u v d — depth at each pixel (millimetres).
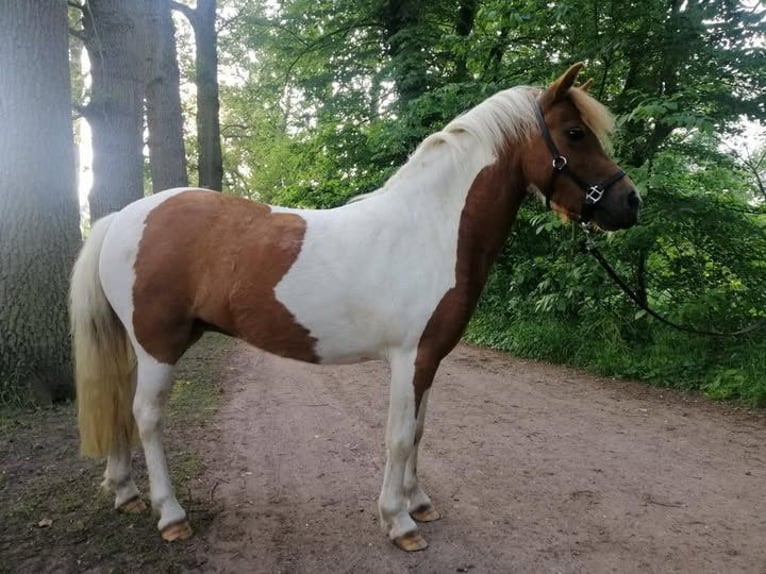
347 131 11609
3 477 2955
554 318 7406
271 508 2807
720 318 5703
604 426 4285
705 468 3434
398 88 10148
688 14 5617
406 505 2576
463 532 2607
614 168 2428
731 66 5590
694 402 4980
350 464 3426
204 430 3990
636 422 4387
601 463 3508
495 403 4953
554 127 2441
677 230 5738
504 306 8406
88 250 2568
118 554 2316
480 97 7043
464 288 2439
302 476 3227
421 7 10344
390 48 10938
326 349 2445
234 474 3229
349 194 11234
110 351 2576
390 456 2426
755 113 5566
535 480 3232
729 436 4043
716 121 5047
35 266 4023
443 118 8359
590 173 2416
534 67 7242
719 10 5531
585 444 3867
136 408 2471
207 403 4730
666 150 6137
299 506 2840
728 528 2672
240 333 2484
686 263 6102
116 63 6676
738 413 4613
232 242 2420
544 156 2447
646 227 5590
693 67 5820
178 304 2457
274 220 2475
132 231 2506
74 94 10961
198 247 2436
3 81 3910
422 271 2357
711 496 3033
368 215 2453
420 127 8945
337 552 2406
